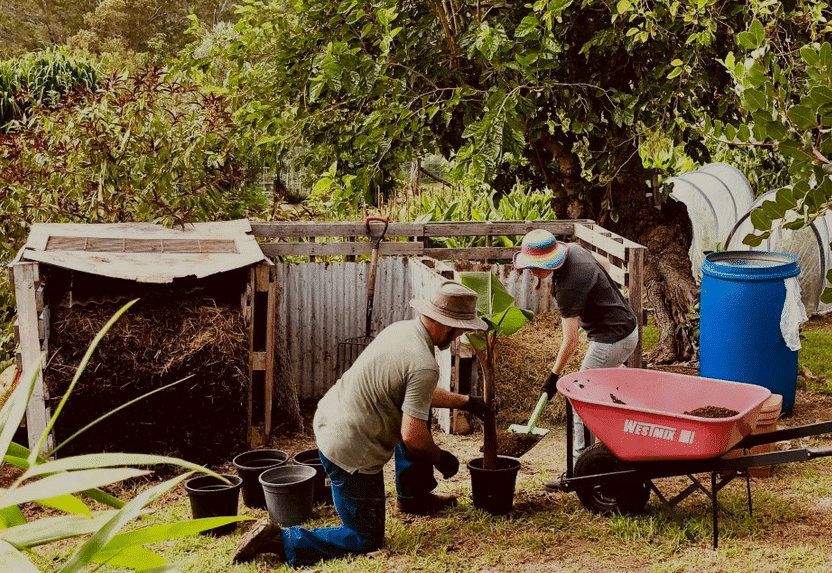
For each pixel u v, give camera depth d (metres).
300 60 9.25
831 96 3.16
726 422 4.36
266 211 9.21
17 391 1.81
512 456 5.45
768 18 7.90
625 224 9.88
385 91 8.52
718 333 7.16
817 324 10.63
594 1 8.28
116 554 1.79
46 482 1.60
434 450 4.57
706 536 4.89
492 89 7.94
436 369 4.45
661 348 8.97
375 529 4.66
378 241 7.64
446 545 4.82
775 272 6.92
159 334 6.11
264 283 6.50
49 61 17.62
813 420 7.16
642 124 9.28
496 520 5.15
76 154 7.66
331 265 7.97
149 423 6.07
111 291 6.38
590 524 5.08
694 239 11.56
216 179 8.33
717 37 8.64
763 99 3.43
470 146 7.80
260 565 4.60
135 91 8.01
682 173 13.31
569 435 5.20
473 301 4.57
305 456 5.69
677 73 7.09
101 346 5.96
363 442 4.50
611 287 5.53
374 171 8.84
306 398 8.08
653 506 5.34
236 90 9.58
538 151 10.19
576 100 8.58
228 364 6.15
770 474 5.97
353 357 8.11
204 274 6.13
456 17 8.88
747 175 13.34
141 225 7.25
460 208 10.21
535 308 8.46
